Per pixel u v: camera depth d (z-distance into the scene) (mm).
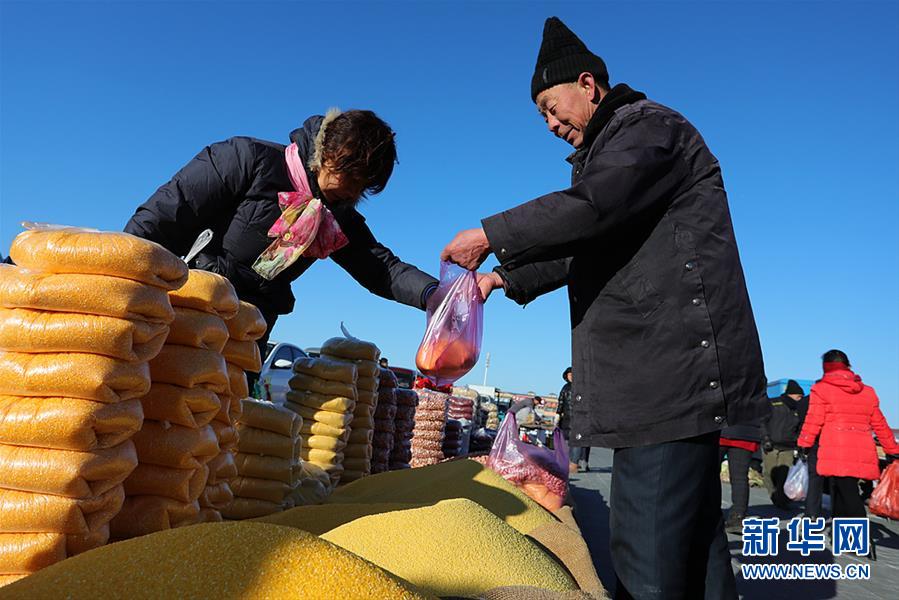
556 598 1603
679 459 1869
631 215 1877
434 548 1719
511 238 1890
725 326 1886
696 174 1959
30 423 1311
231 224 2701
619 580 1917
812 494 7328
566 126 2301
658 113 1968
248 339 2023
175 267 1532
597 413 1956
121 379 1388
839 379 7105
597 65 2236
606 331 1971
